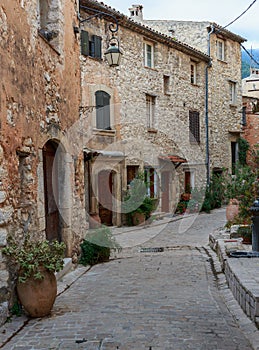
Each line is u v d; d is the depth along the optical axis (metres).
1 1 4.51
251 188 9.30
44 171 6.92
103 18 12.34
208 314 4.46
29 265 4.35
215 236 9.41
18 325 4.22
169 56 15.64
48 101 6.38
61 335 3.85
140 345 3.54
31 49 5.59
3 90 4.54
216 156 19.02
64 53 7.28
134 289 5.82
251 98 22.08
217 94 19.28
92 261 7.89
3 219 4.48
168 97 15.52
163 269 7.32
